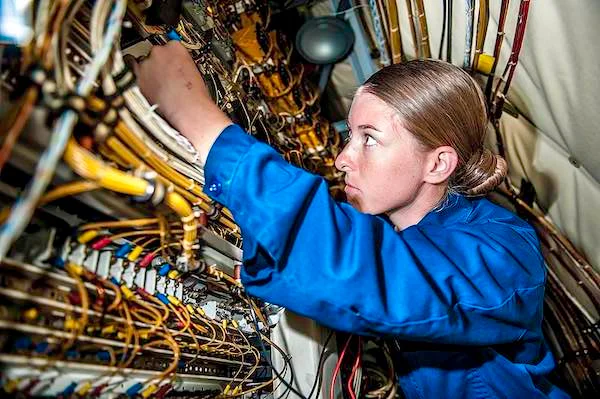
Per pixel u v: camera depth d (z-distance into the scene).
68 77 0.55
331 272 0.65
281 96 1.84
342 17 2.14
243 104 1.34
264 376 1.23
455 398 1.04
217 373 1.02
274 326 1.21
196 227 0.76
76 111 0.50
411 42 1.98
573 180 1.86
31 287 0.58
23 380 0.54
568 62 1.34
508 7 1.44
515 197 2.21
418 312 0.67
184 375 0.86
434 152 0.94
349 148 1.00
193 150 0.77
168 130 0.73
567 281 2.20
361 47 2.15
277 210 0.65
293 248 0.67
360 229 0.70
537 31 1.37
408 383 1.19
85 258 0.68
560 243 2.10
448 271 0.74
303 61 2.37
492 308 0.74
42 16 0.51
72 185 0.55
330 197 0.71
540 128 1.80
